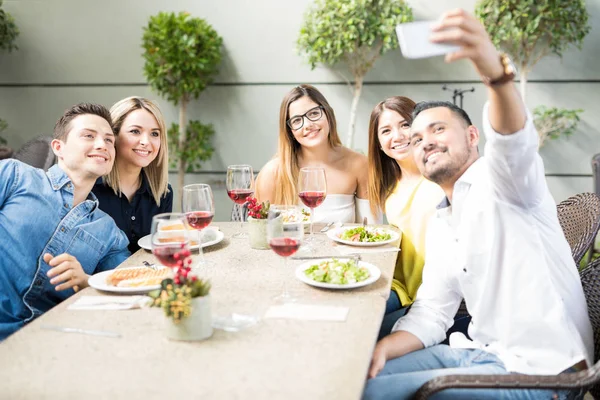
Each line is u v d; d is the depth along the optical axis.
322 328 1.36
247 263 1.90
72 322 1.43
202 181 5.24
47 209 1.95
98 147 1.97
